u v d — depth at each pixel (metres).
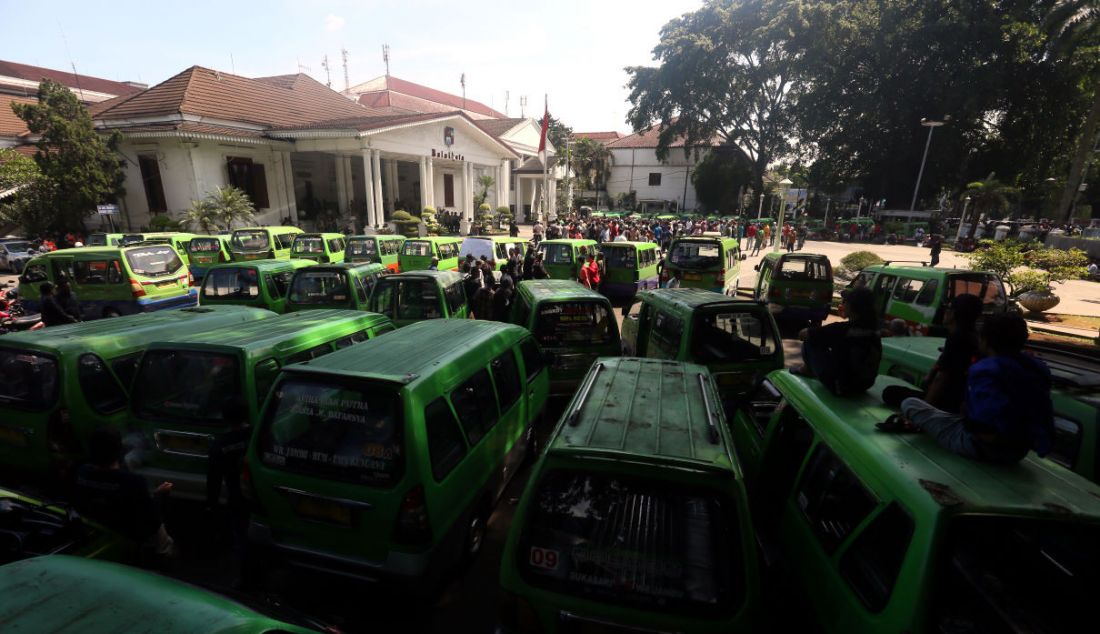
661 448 2.78
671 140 48.31
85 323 5.73
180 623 1.84
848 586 2.54
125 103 27.89
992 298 8.72
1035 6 35.12
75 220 24.06
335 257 17.62
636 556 2.58
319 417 3.65
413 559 3.44
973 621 2.13
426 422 3.61
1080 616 2.25
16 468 4.75
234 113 28.00
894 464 2.59
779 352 6.20
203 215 24.39
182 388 4.49
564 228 29.25
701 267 13.29
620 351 7.17
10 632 1.75
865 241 41.97
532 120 49.81
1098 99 30.81
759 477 3.96
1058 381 4.15
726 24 41.03
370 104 55.94
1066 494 2.35
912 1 38.69
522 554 2.69
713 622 2.46
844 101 42.06
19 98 33.59
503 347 5.22
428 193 32.38
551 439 2.93
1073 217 42.06
